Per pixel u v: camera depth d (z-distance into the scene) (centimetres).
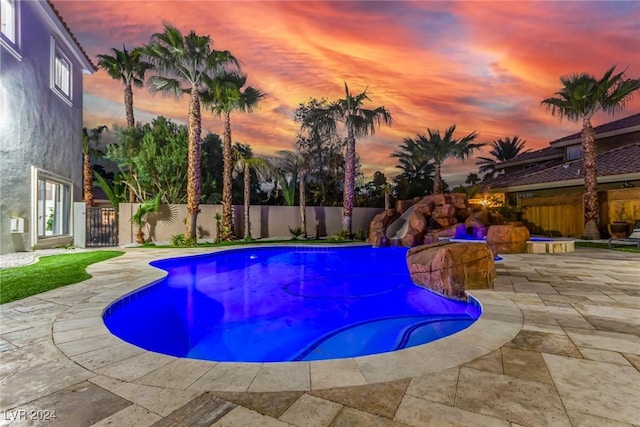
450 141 2616
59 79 1475
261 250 1488
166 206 1784
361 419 220
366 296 800
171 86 1616
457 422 216
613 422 215
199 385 270
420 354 328
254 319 627
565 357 319
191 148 1622
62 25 1380
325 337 538
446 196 1872
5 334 390
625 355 323
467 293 602
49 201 1400
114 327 535
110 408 236
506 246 1212
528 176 2217
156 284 713
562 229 1947
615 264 930
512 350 337
